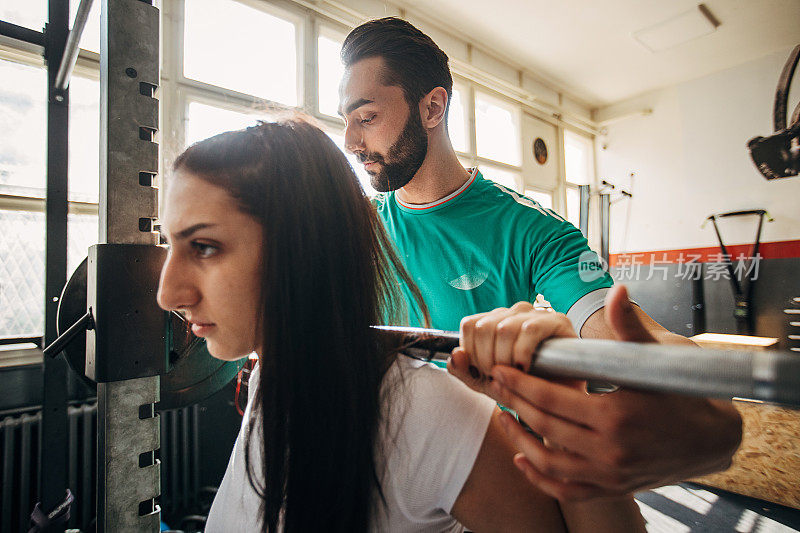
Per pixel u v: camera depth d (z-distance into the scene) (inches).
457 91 191.0
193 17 113.0
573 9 172.7
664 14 176.7
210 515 25.4
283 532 18.3
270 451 18.9
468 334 12.1
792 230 195.3
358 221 20.8
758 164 205.9
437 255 45.3
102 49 27.8
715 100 220.1
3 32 51.1
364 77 39.4
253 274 18.5
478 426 15.9
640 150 246.8
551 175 238.5
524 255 40.8
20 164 88.4
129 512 27.4
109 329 26.0
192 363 35.3
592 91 241.1
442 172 43.3
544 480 11.1
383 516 17.3
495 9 171.8
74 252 93.1
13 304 87.5
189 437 93.8
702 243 221.5
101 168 27.5
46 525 51.8
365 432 17.6
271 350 18.4
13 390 82.2
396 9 162.4
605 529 14.1
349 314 19.2
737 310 205.0
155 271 27.8
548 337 11.0
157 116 29.1
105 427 26.6
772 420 100.8
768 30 186.9
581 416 10.1
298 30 134.8
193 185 17.9
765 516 93.7
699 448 10.7
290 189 18.7
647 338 9.5
